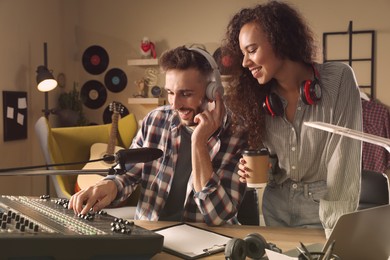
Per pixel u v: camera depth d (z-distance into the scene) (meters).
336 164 1.41
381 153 3.99
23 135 4.26
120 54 5.12
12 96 4.07
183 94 1.60
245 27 1.45
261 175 1.40
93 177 3.62
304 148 1.52
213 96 1.57
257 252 1.10
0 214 1.15
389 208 1.03
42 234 0.99
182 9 4.90
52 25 4.76
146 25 5.02
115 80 5.12
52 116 4.79
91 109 5.21
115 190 1.60
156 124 1.86
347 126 1.47
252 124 1.60
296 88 1.52
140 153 1.24
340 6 4.40
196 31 4.86
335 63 1.54
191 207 1.71
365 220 1.00
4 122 3.98
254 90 1.61
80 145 3.93
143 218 1.80
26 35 4.31
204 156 1.54
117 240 1.03
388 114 4.22
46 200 1.45
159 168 1.81
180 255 1.19
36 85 4.48
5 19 4.00
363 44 4.36
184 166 1.79
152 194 1.80
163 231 1.42
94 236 1.02
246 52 1.46
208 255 1.20
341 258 1.01
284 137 1.56
